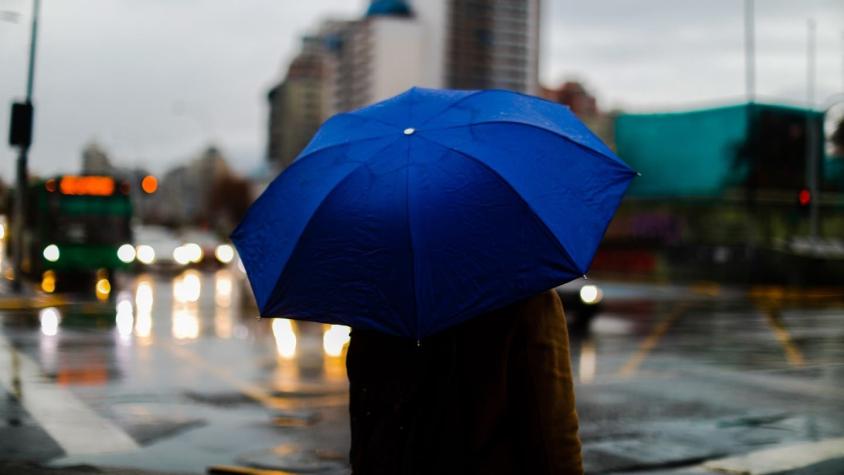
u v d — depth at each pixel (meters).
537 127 2.71
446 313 2.38
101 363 11.95
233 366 12.06
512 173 2.53
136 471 6.65
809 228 44.47
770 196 44.09
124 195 25.20
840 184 47.12
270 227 2.80
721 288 38.91
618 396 10.24
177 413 8.84
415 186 2.50
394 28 168.25
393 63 168.00
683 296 33.25
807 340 17.00
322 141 2.93
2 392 9.70
